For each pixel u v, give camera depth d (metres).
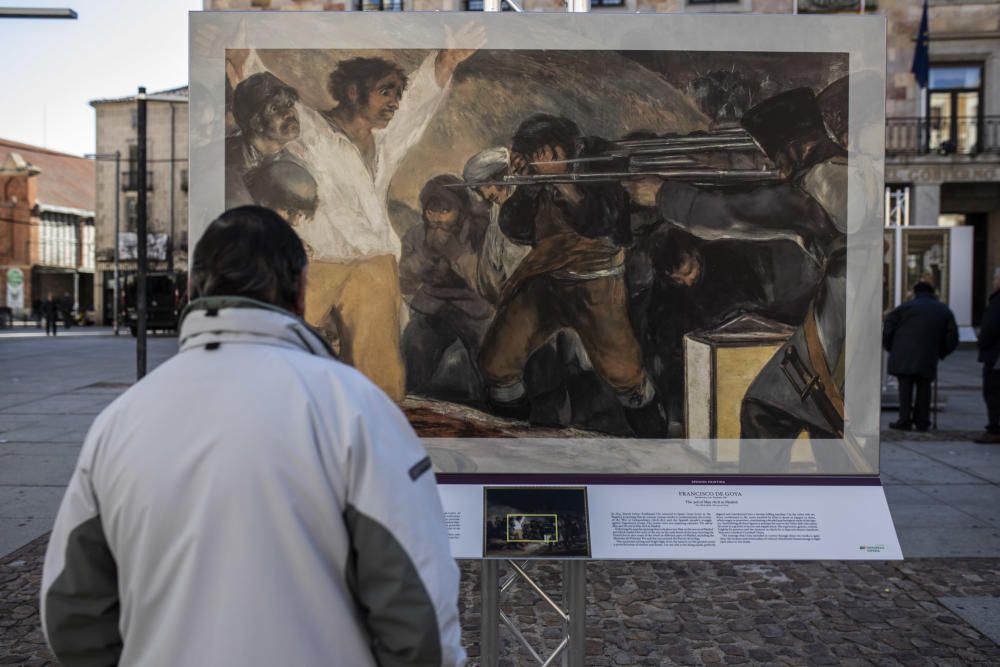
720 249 2.50
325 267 2.51
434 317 2.51
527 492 2.41
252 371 1.21
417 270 2.51
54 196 55.28
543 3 15.02
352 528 1.17
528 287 2.51
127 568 1.17
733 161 2.50
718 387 2.49
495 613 2.33
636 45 2.50
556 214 2.51
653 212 2.50
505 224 2.51
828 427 2.49
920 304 8.28
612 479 2.45
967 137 19.92
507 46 2.50
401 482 1.20
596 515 2.37
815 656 3.27
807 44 2.49
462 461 2.47
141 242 11.34
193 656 1.10
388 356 2.51
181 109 37.69
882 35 2.49
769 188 2.50
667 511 2.38
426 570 1.17
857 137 2.50
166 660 1.11
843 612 3.74
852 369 2.50
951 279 14.03
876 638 3.45
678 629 3.55
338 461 1.17
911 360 8.25
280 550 1.13
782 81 2.50
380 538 1.15
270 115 2.48
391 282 2.52
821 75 2.50
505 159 2.51
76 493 1.22
